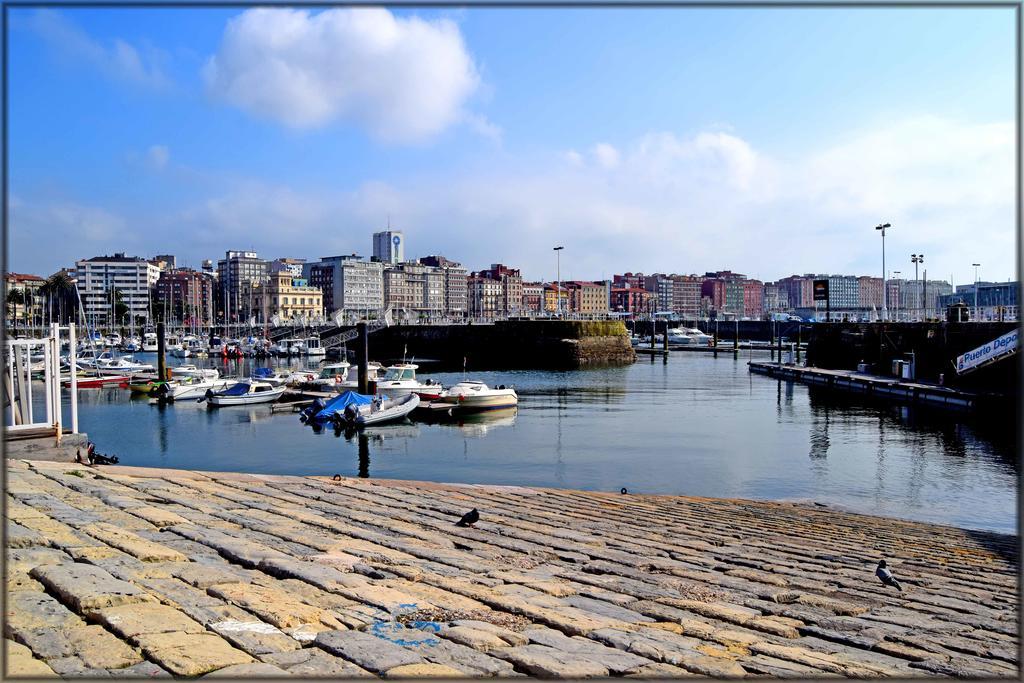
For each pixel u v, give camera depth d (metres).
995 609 11.33
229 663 5.95
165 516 11.90
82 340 136.12
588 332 117.31
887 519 22.44
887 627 9.57
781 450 39.31
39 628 6.48
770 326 182.50
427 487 21.03
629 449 40.12
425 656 6.54
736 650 7.77
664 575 11.84
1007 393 52.97
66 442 17.89
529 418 52.78
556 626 8.05
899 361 70.69
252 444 43.22
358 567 9.92
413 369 69.88
